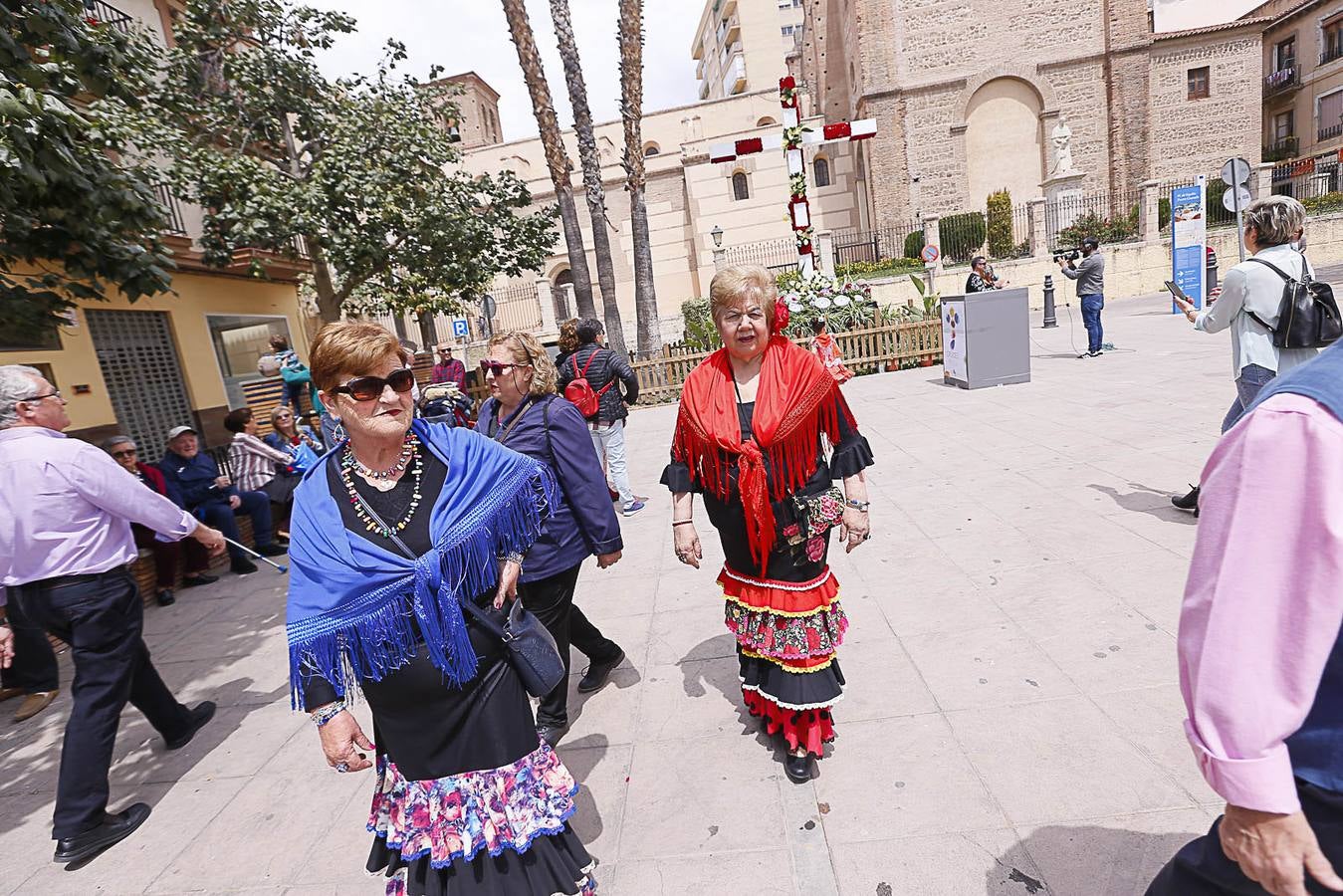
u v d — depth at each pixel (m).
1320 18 28.56
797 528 2.27
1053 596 3.44
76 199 4.17
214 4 9.50
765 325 2.20
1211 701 0.97
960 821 2.16
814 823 2.24
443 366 10.41
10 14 3.91
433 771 1.70
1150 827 2.04
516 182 12.45
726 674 3.24
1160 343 10.92
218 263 9.48
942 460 6.01
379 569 1.58
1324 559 0.88
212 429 10.59
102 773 2.69
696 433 2.32
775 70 45.03
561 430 2.67
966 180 26.00
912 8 25.31
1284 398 0.94
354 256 9.84
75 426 8.17
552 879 1.75
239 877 2.42
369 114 10.05
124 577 2.82
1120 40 24.81
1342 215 20.62
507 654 1.77
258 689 3.90
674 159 32.53
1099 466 5.29
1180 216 14.52
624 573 4.63
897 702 2.79
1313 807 0.98
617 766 2.67
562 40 14.00
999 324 8.97
